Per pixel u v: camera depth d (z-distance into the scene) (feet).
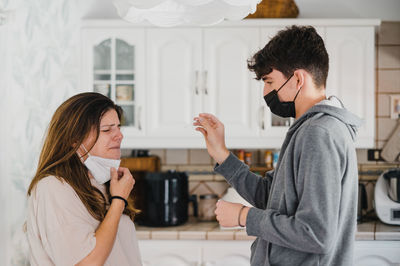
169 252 8.79
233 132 9.57
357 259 8.55
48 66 9.14
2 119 7.98
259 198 5.33
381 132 10.41
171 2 4.99
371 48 9.45
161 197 9.26
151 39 9.66
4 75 8.02
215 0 4.98
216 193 10.65
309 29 4.52
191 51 9.65
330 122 4.11
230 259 8.70
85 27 9.71
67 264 4.26
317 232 3.78
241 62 9.57
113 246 4.84
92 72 9.75
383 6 10.39
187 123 9.65
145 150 10.45
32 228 4.55
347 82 9.48
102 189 5.06
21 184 8.46
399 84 10.37
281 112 4.70
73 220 4.38
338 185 3.90
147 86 9.69
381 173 10.35
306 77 4.46
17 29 8.37
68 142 4.75
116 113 5.12
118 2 4.74
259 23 9.48
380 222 9.69
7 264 8.03
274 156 10.13
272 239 4.06
